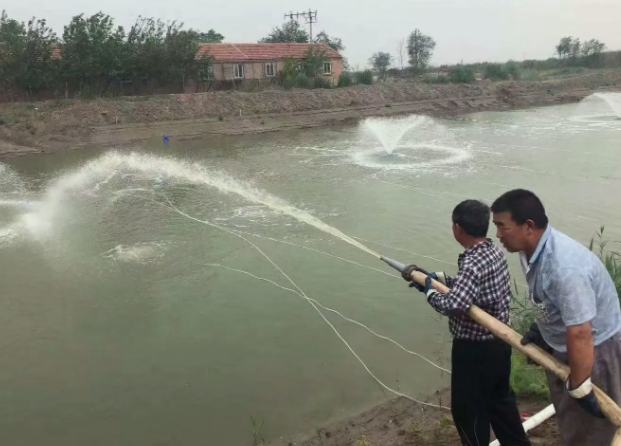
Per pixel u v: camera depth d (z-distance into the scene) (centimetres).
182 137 2906
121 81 3591
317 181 1644
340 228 1155
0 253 1062
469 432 401
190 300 829
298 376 626
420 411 546
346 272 916
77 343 716
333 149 2322
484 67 6353
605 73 5581
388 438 504
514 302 719
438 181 1588
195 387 612
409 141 2478
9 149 2488
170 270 946
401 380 610
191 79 3891
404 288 851
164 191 1560
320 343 696
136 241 1102
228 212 1304
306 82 4169
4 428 550
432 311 775
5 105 2975
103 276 932
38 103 3042
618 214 1212
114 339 723
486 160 1911
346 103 3844
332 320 755
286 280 889
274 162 2041
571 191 1426
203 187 1603
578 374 303
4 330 752
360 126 3291
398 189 1498
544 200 1341
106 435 537
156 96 3331
